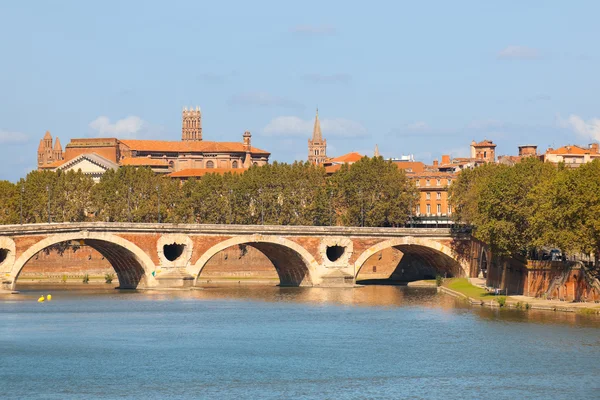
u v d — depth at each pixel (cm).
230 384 19600
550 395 18862
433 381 19838
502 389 19238
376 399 18575
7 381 19800
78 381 19812
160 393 18962
